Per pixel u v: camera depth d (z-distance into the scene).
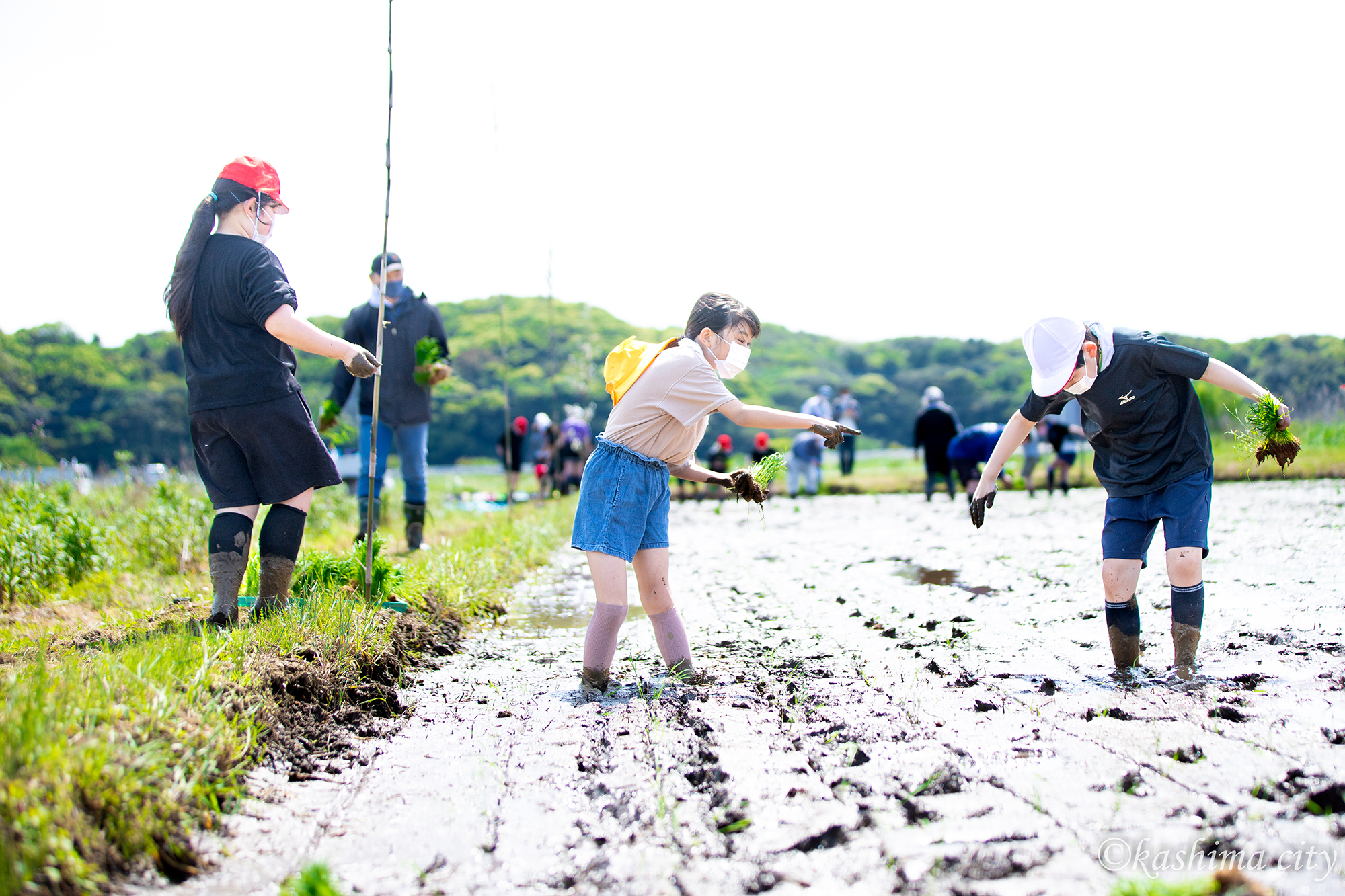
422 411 7.24
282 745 2.95
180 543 6.92
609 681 3.88
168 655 3.05
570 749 3.00
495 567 6.93
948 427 15.30
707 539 10.47
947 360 101.62
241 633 3.52
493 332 69.81
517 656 4.54
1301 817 2.29
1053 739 2.91
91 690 2.61
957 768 2.62
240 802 2.54
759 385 85.69
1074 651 4.26
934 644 4.52
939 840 2.21
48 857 1.92
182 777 2.40
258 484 4.16
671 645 4.01
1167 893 1.78
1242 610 4.92
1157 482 3.77
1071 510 12.77
